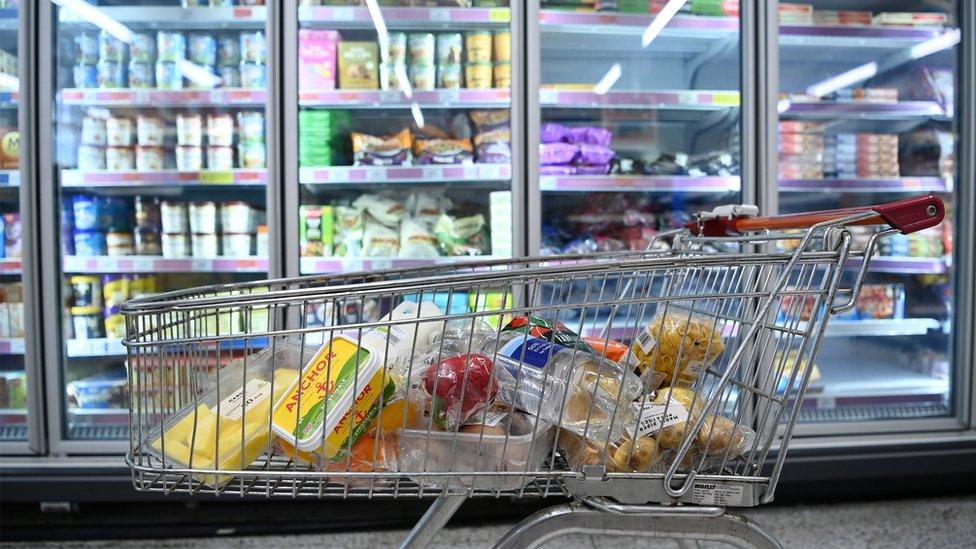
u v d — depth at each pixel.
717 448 0.79
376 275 1.02
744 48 2.21
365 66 2.29
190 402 0.85
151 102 2.16
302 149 2.25
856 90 2.46
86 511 1.98
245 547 1.82
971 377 2.21
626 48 2.54
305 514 1.96
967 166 2.24
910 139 2.55
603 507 0.76
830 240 0.75
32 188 2.07
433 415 0.78
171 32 2.36
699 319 0.89
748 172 2.21
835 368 2.61
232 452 0.77
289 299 0.75
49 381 2.06
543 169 2.31
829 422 2.17
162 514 1.97
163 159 2.28
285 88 2.13
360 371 0.76
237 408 0.80
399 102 2.19
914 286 2.55
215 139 2.24
